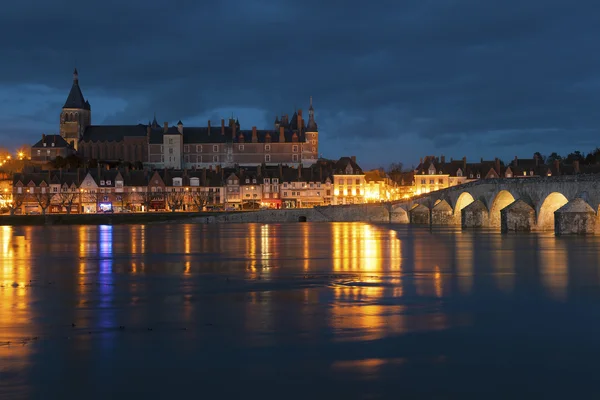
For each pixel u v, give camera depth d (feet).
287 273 216.95
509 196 475.72
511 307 152.56
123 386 100.07
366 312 147.23
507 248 299.17
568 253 271.69
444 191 597.11
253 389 98.84
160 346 119.24
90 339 124.06
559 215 362.53
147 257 276.41
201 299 164.96
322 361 110.73
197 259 266.36
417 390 98.48
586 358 112.37
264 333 128.16
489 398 95.86
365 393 97.45
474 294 170.40
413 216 616.80
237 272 220.64
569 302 158.40
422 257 266.57
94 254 293.02
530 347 118.62
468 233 430.61
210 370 106.52
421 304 156.66
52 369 107.14
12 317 143.13
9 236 445.37
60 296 170.09
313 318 141.18
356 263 246.68
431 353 115.03
